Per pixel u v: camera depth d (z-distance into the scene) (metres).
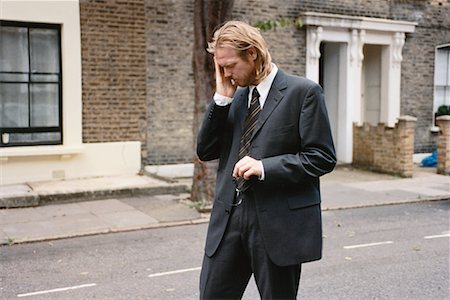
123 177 10.41
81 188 9.20
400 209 8.91
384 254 6.05
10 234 6.95
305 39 12.73
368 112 14.71
